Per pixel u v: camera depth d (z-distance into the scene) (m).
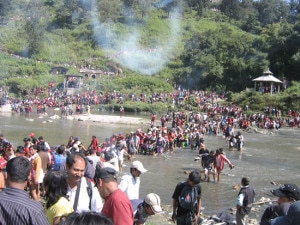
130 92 91.25
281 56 94.75
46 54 119.12
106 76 104.62
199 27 151.12
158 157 29.50
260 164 28.25
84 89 90.25
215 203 16.78
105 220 3.23
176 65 114.75
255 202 16.78
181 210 8.80
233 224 12.94
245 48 99.69
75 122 53.66
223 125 49.50
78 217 3.24
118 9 147.62
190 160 28.38
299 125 56.84
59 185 5.72
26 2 148.38
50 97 79.88
